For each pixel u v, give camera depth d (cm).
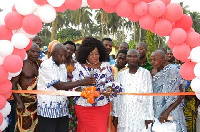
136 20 381
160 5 340
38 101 394
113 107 416
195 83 357
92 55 377
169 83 402
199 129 550
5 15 356
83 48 379
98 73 382
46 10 349
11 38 360
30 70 434
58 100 388
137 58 402
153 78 416
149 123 397
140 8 348
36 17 346
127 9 356
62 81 391
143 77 402
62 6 368
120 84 389
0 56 355
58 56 380
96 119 386
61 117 403
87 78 365
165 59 418
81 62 384
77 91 394
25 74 429
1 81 355
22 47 361
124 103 403
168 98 402
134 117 397
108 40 559
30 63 439
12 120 495
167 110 399
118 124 410
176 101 399
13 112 495
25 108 434
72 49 517
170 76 402
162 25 349
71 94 371
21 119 437
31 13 349
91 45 377
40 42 599
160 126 404
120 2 359
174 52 364
